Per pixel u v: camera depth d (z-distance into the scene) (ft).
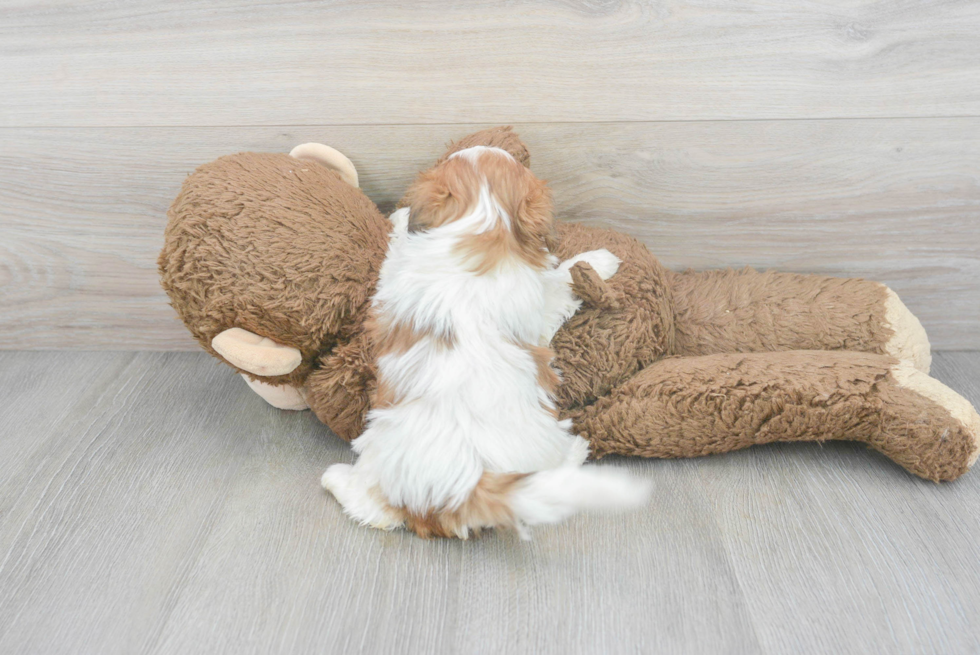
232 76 4.16
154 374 4.80
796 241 4.61
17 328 4.97
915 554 3.32
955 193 4.39
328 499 3.70
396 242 3.78
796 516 3.54
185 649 2.91
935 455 3.59
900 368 3.77
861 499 3.65
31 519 3.58
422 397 3.31
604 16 3.97
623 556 3.32
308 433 4.24
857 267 4.67
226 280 3.49
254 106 4.24
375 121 4.27
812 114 4.22
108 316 4.92
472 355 3.32
